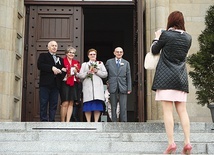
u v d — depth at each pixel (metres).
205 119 10.19
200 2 10.68
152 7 10.45
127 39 17.00
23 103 10.79
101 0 11.27
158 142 6.47
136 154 5.76
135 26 10.86
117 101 8.93
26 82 10.88
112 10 15.38
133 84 11.67
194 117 10.20
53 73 8.57
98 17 17.02
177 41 5.71
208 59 8.80
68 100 8.64
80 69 8.76
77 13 11.22
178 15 5.91
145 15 10.70
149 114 10.16
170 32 5.78
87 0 11.24
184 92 5.73
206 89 8.76
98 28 17.11
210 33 9.16
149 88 10.23
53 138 6.74
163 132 7.38
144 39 10.77
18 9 10.61
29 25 11.11
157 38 5.98
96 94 8.51
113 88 8.72
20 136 6.71
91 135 6.77
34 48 11.02
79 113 10.82
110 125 7.45
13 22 10.16
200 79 8.86
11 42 10.04
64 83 8.67
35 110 10.77
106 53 17.77
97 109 8.54
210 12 9.44
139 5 9.84
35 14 11.17
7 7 10.05
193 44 10.50
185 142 5.57
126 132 7.40
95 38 17.33
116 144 6.38
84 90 8.62
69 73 8.67
